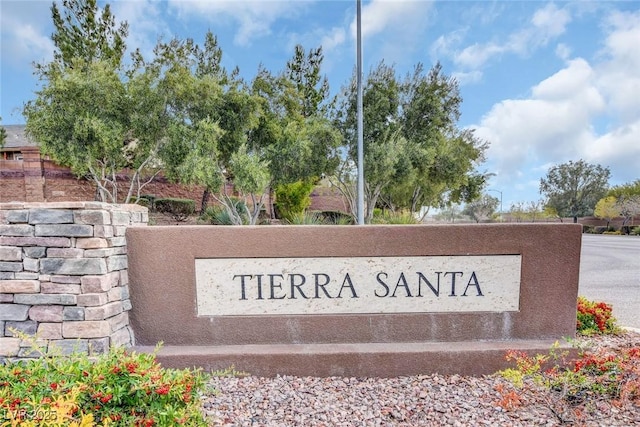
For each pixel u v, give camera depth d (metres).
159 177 15.28
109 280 2.71
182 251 3.01
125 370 1.79
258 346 3.00
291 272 3.04
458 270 3.04
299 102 12.12
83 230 2.60
